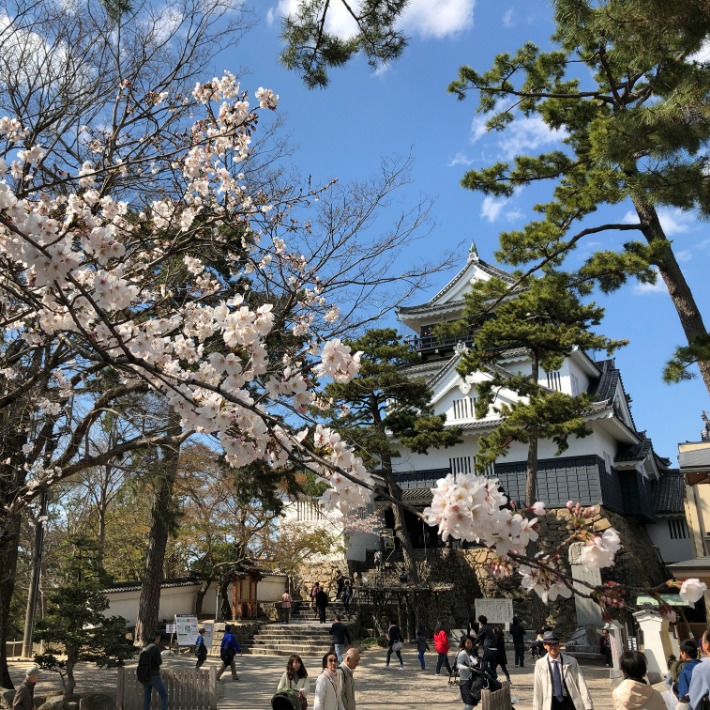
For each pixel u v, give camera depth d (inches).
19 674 581.3
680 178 355.9
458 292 1216.2
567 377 1007.6
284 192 344.2
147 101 302.0
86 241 133.9
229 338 130.4
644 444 1101.1
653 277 544.1
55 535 936.9
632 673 188.1
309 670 633.6
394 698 482.6
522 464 968.3
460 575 921.5
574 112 536.7
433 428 797.9
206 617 1000.9
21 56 302.7
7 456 352.8
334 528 1006.4
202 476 774.5
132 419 283.0
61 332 172.9
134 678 398.0
